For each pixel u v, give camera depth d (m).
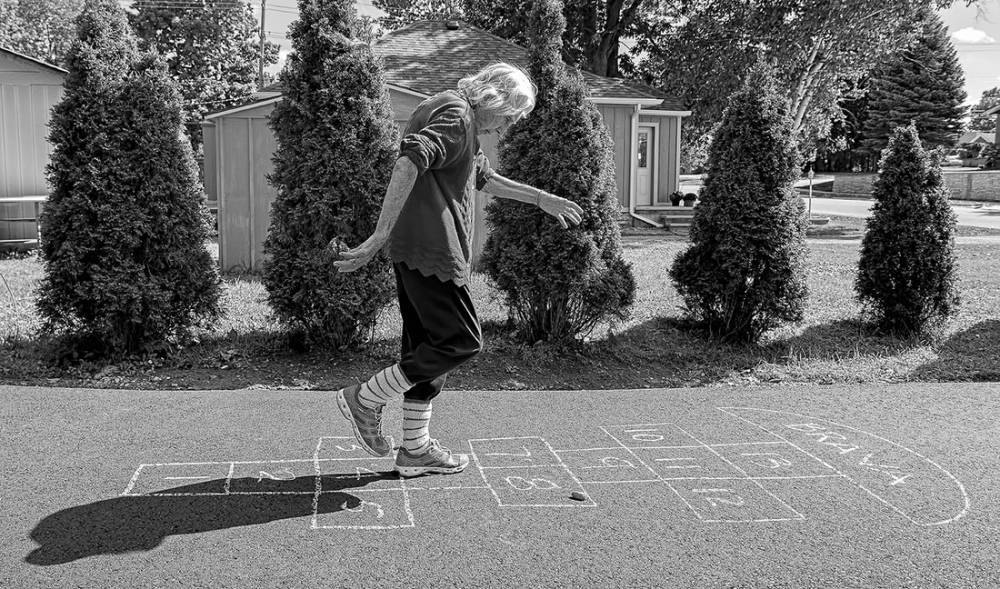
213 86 33.16
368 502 3.68
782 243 7.36
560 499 3.80
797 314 7.51
